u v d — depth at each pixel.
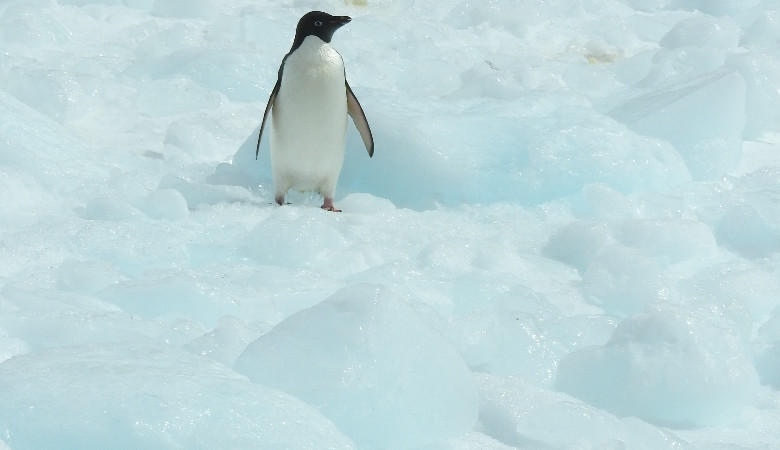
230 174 19.05
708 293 14.53
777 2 31.62
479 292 13.95
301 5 29.92
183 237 15.45
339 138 17.70
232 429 7.82
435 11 30.67
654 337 11.38
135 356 8.93
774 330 13.63
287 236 15.20
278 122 17.58
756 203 17.78
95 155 18.97
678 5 33.09
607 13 32.06
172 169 19.14
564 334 12.63
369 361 9.40
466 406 9.95
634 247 15.97
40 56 24.55
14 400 7.82
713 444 9.89
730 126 20.25
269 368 9.45
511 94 23.11
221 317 11.59
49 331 11.34
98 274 13.33
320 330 9.60
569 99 21.08
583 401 11.29
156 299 12.61
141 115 22.33
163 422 7.64
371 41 27.22
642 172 18.64
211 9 28.64
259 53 24.06
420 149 18.47
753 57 23.03
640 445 9.80
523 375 11.55
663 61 26.03
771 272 15.60
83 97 21.84
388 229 16.47
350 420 9.23
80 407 7.72
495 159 18.66
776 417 11.19
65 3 28.78
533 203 18.52
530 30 29.81
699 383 10.95
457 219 17.52
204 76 23.39
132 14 28.64
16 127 18.19
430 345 9.84
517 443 9.95
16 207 16.16
